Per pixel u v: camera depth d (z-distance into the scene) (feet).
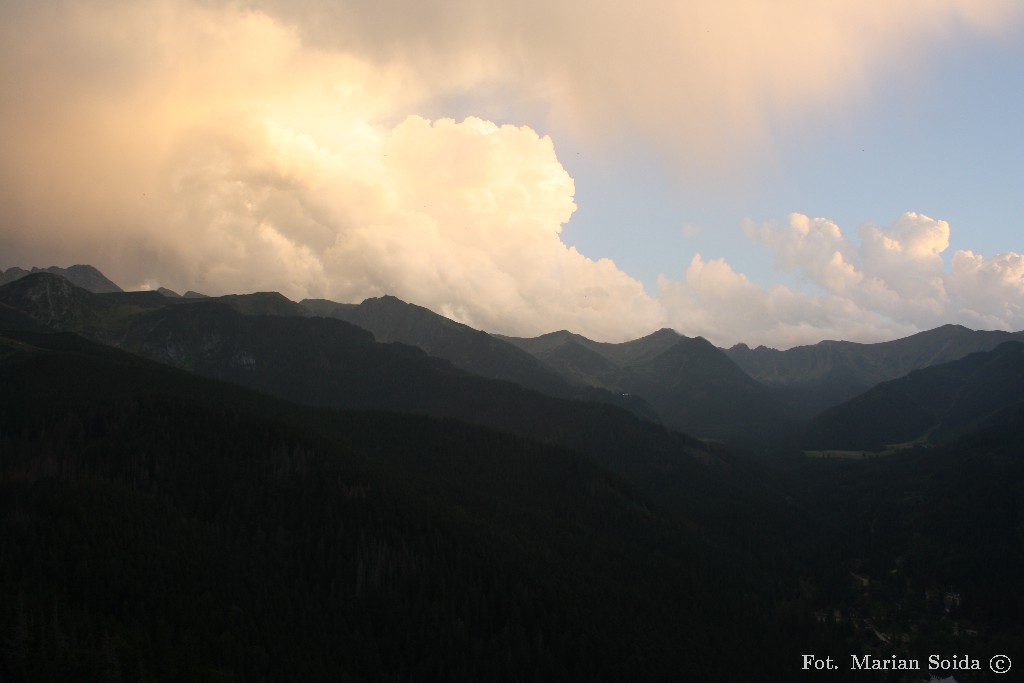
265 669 536.42
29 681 437.99
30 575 540.11
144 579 571.28
